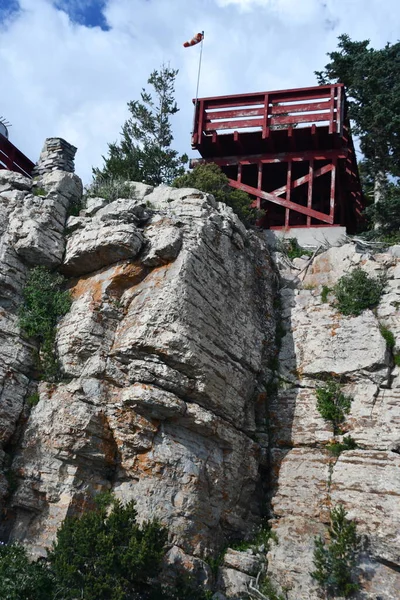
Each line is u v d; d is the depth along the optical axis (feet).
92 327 67.36
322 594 63.98
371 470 68.80
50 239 72.69
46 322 69.31
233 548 67.41
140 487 62.69
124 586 55.98
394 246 81.71
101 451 63.31
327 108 92.58
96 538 55.52
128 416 64.18
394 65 101.35
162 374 64.49
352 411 73.20
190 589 59.77
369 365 73.97
